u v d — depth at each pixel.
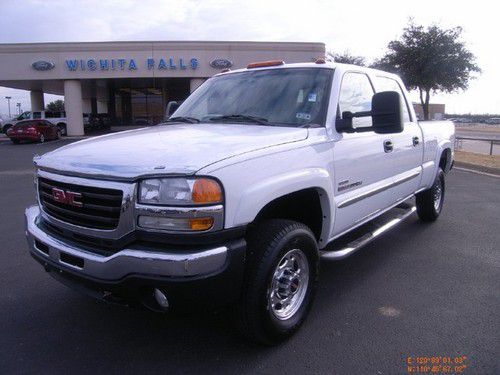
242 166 2.76
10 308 3.82
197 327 3.48
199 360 3.03
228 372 2.90
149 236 2.60
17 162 15.68
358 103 4.23
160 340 3.29
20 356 3.08
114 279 2.65
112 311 3.76
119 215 2.65
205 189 2.54
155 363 3.00
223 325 3.51
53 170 3.04
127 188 2.61
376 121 3.40
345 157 3.74
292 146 3.19
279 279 3.16
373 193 4.29
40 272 4.66
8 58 30.00
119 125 39.72
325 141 3.52
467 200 8.35
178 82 35.12
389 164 4.57
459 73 19.70
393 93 3.32
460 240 5.76
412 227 6.38
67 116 31.31
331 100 3.76
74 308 3.82
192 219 2.53
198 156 2.70
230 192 2.64
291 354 3.11
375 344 3.23
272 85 4.12
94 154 2.98
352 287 4.25
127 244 2.65
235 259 2.66
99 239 2.78
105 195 2.71
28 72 30.20
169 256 2.50
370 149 4.14
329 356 3.08
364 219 4.36
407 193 5.32
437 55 19.50
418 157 5.39
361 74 4.46
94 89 40.12
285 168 3.05
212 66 29.66
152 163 2.65
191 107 4.50
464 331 3.41
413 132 5.20
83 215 2.83
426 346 3.20
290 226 3.12
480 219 6.84
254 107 3.98
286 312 3.26
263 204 2.84
